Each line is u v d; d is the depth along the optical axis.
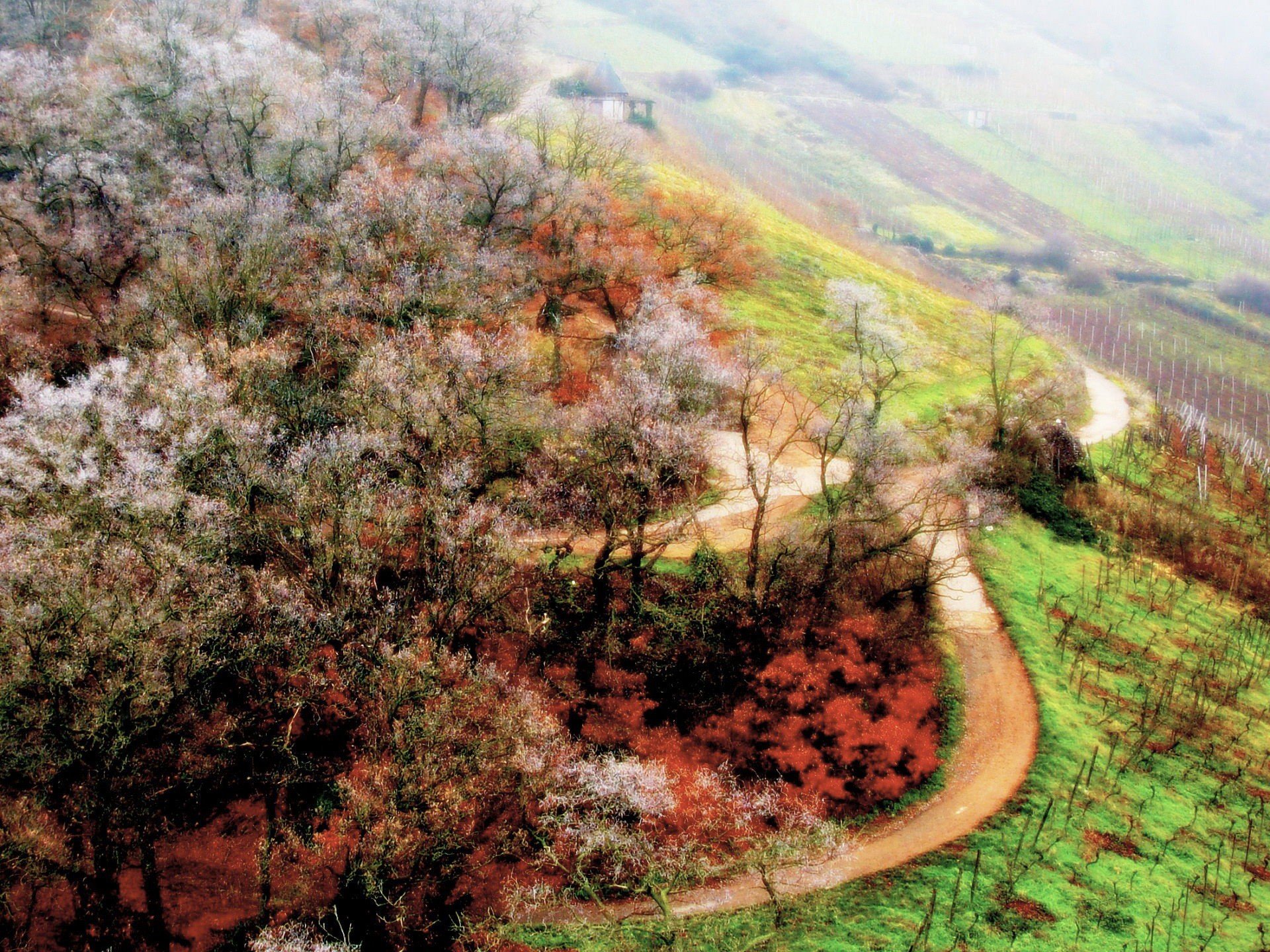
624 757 36.72
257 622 33.66
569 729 38.81
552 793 33.34
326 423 40.16
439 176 58.53
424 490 37.88
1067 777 39.44
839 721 40.56
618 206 67.31
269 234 46.38
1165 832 37.38
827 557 45.22
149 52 59.66
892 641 44.94
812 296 82.62
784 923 31.61
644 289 54.28
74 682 30.08
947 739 41.66
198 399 34.84
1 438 33.47
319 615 32.47
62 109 55.03
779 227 99.44
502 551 36.22
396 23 73.06
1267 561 63.16
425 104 76.88
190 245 47.56
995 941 31.17
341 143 56.66
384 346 39.56
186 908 32.09
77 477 32.00
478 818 33.94
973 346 84.44
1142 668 48.34
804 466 56.56
